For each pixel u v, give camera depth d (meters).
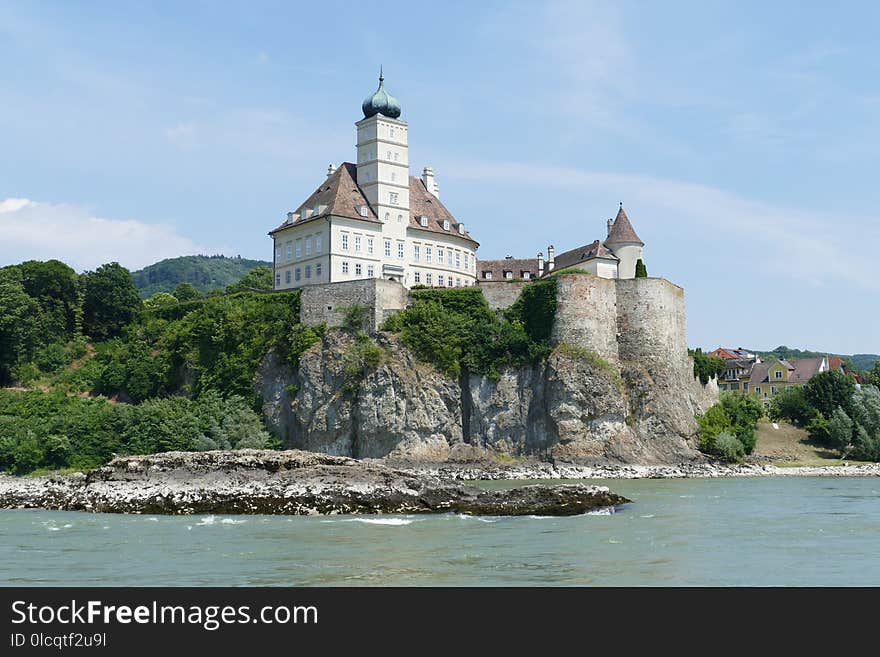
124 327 133.75
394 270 124.25
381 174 124.50
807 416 130.50
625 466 105.38
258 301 118.62
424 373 109.69
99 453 100.88
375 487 62.28
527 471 101.56
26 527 54.94
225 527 53.97
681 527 53.22
